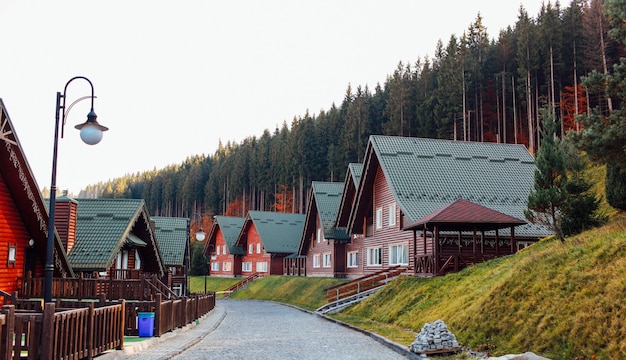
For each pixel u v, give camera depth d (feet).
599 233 56.65
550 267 50.49
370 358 49.08
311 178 333.83
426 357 46.91
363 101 305.94
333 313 103.50
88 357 39.86
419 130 253.03
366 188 142.41
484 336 48.78
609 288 39.99
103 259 98.73
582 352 36.47
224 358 48.85
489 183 121.70
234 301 176.14
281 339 65.05
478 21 300.61
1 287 71.51
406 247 120.37
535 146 219.20
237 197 404.77
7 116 65.46
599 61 201.26
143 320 60.03
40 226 76.79
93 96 48.19
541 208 71.31
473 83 244.83
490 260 81.35
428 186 117.80
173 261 167.43
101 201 114.21
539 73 225.56
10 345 30.50
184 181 501.15
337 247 173.58
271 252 224.74
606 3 62.18
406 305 80.43
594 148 60.70
